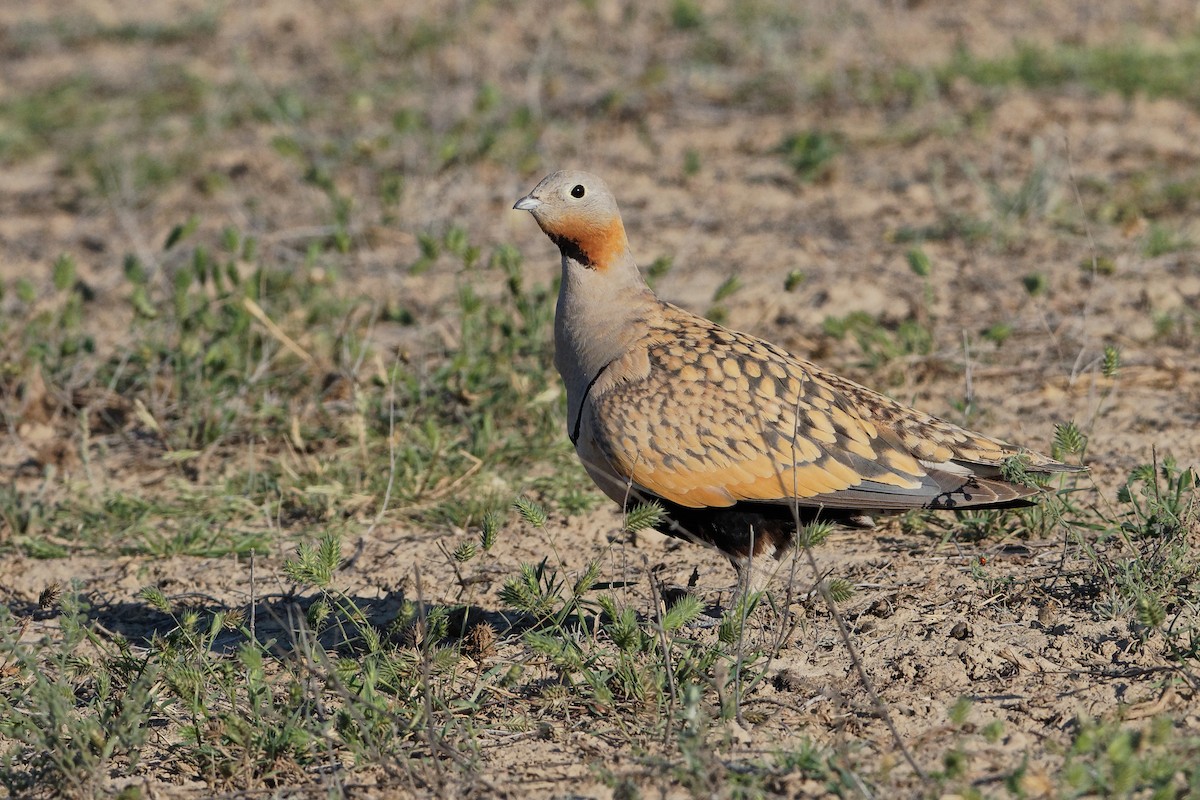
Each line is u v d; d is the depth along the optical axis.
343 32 33.44
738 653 10.50
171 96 29.81
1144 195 21.88
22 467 16.14
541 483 14.79
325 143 25.06
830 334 17.62
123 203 24.62
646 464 11.45
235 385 17.02
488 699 10.80
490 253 21.27
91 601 13.15
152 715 10.83
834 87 27.39
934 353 17.09
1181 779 9.03
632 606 12.25
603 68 29.42
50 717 10.20
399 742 10.22
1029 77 27.00
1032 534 12.86
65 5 37.91
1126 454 14.55
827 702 10.46
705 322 12.09
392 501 14.62
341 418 16.47
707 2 33.16
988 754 9.62
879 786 9.23
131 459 16.20
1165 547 11.67
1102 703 10.12
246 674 11.20
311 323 18.48
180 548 13.99
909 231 21.34
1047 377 16.66
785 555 11.81
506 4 34.03
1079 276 19.53
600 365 11.88
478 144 24.89
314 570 10.80
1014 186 22.42
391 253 21.75
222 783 9.95
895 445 11.45
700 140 25.77
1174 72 26.88
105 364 18.03
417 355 17.97
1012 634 11.24
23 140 28.16
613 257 11.99
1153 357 17.02
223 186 24.69
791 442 11.25
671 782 9.55
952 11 31.78
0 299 18.72
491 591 12.75
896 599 11.94
